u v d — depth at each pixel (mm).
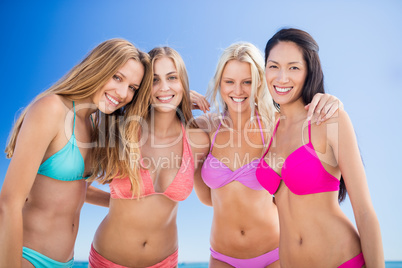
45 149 2189
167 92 2691
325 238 2129
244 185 2752
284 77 2359
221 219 2846
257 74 2822
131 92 2547
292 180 2242
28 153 2117
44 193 2285
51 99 2252
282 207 2373
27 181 2104
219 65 2891
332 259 2092
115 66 2410
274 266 2826
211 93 3094
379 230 2012
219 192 2828
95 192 2979
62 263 2312
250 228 2779
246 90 2863
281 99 2416
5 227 1994
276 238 2826
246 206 2760
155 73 2678
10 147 2391
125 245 2576
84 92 2383
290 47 2363
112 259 2586
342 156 2109
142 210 2578
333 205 2195
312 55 2367
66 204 2344
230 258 2834
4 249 1976
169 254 2684
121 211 2596
